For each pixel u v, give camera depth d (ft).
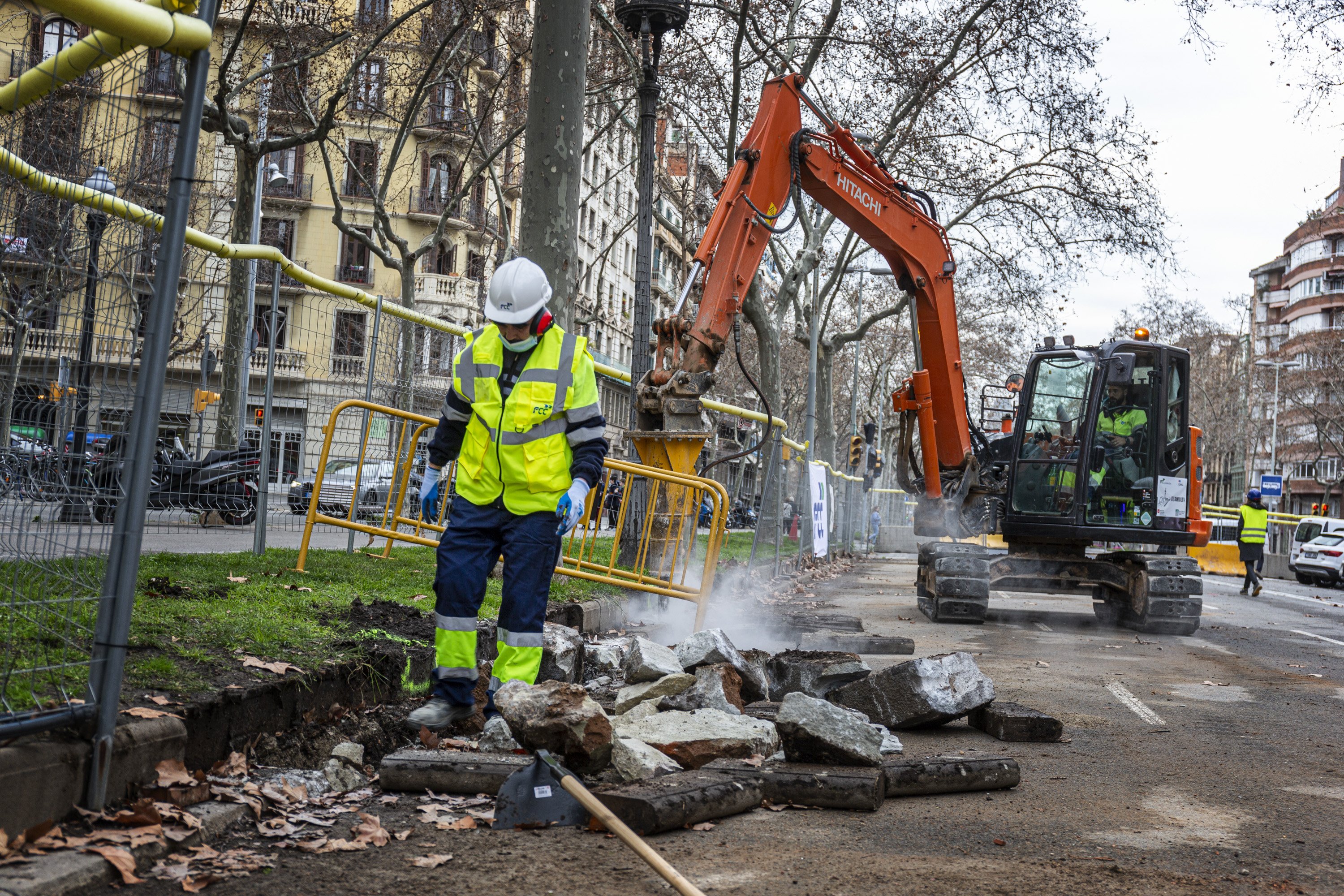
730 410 49.19
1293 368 205.16
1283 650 40.19
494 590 27.48
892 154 92.38
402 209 140.87
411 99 89.30
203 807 12.17
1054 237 95.30
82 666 11.28
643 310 37.65
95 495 11.62
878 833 13.80
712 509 29.01
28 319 12.17
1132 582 46.32
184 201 12.13
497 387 17.40
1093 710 24.21
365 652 17.37
